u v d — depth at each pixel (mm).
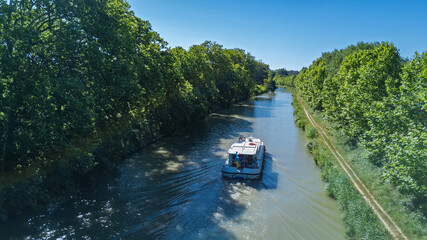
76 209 16375
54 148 17531
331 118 31938
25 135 15656
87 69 18641
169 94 36562
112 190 19188
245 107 67500
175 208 16953
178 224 15195
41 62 16875
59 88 15180
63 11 16359
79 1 16547
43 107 14969
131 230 14430
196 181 21203
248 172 21453
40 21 16938
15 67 14625
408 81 15719
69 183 18281
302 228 15234
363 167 21047
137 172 22734
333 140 31141
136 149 29203
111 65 19469
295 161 26859
